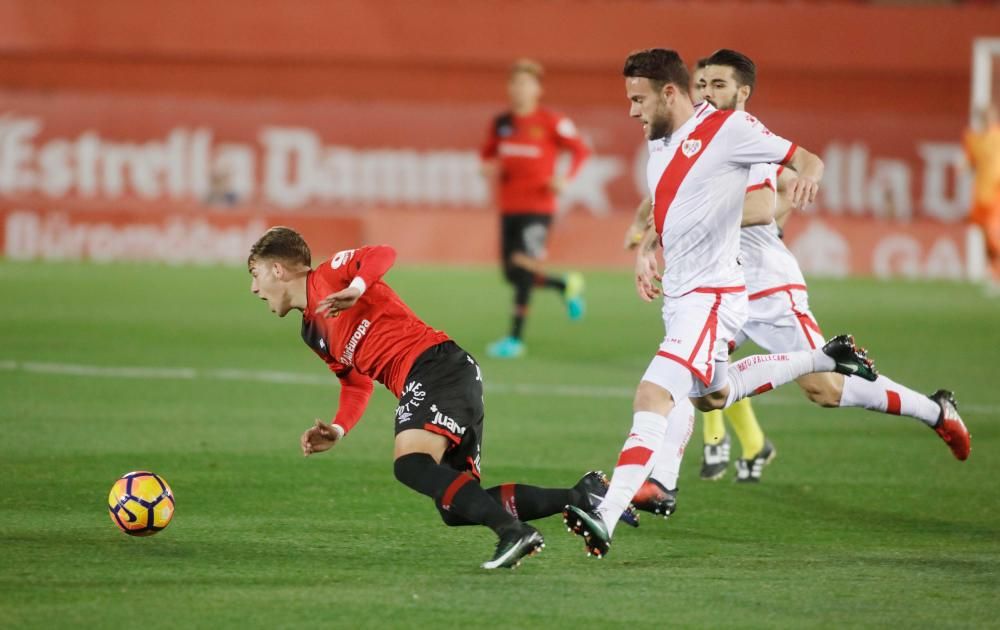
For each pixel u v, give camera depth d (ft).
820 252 270.46
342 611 56.85
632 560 67.72
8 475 85.51
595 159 283.59
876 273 269.23
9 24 303.48
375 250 65.21
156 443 97.86
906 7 298.76
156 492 67.87
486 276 246.68
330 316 63.21
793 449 102.12
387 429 106.83
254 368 138.00
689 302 69.67
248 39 303.89
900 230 271.08
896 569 66.28
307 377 132.87
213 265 260.83
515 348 155.12
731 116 68.33
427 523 74.84
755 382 76.69
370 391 69.46
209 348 151.94
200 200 285.23
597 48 299.99
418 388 65.10
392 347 66.44
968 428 111.34
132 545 68.08
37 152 283.18
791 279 84.33
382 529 73.20
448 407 64.39
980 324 188.34
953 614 58.08
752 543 72.28
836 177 285.23
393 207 287.28
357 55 303.68
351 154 287.07
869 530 75.87
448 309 196.24
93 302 193.77
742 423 88.94
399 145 287.07
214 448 96.48
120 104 284.61
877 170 284.82
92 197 284.20
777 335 84.48
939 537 74.13
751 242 83.87
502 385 131.85
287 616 55.98
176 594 59.00
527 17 301.22
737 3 301.84
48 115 283.79
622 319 192.13
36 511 75.66
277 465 90.94
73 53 304.91
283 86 306.76
